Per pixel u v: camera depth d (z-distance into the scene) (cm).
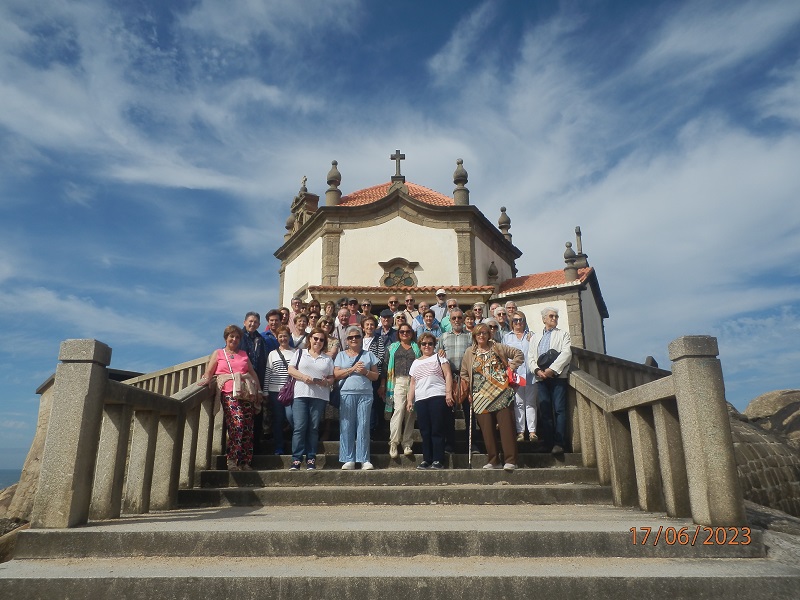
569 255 2161
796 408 1777
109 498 485
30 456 1327
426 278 2031
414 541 388
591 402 675
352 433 705
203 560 379
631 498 566
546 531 388
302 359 711
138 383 1218
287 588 334
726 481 409
